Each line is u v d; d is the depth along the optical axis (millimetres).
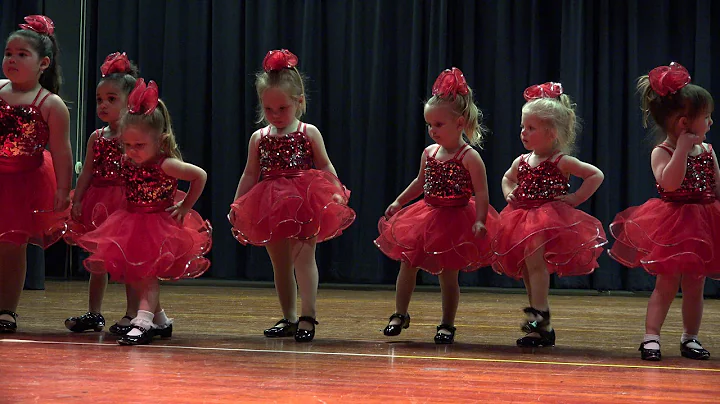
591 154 5336
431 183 2729
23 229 2697
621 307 4199
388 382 1827
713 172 2520
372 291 5094
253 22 5551
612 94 5363
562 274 2648
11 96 2734
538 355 2359
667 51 5332
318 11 5492
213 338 2643
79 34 5656
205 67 5633
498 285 5371
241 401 1586
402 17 5461
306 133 2766
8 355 2148
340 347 2457
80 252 5637
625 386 1850
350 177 5496
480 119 5270
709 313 3988
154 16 5691
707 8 5246
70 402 1552
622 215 2623
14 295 2742
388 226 2746
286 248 2791
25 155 2725
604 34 5297
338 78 5523
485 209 2672
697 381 1941
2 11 5051
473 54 5410
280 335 2746
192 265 2611
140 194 2562
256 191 2709
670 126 2479
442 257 2645
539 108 2684
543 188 2672
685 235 2385
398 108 5477
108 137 2803
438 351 2406
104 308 3682
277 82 2705
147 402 1562
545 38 5410
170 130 2646
